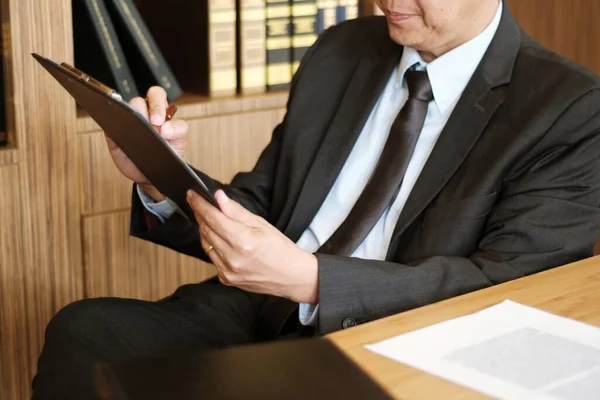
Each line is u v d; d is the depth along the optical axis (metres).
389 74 1.79
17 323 2.17
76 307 1.58
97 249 2.25
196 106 2.32
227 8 2.38
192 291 1.86
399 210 1.66
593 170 1.50
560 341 1.10
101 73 2.25
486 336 1.12
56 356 1.49
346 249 1.65
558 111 1.50
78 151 2.19
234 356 1.02
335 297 1.41
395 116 1.75
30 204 2.14
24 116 2.10
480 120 1.58
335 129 1.79
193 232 1.83
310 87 1.87
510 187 1.53
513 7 2.76
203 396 0.92
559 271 1.38
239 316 1.78
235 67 2.43
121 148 1.58
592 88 1.51
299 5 2.47
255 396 0.93
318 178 1.77
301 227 1.78
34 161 2.13
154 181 1.58
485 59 1.63
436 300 1.43
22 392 2.21
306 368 1.00
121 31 2.25
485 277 1.45
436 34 1.63
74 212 2.21
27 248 2.16
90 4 2.16
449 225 1.54
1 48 2.10
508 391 0.97
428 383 0.99
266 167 1.94
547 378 1.00
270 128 2.46
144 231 1.83
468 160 1.57
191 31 2.44
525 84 1.58
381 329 1.13
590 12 2.63
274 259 1.40
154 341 1.56
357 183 1.76
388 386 0.98
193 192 1.42
